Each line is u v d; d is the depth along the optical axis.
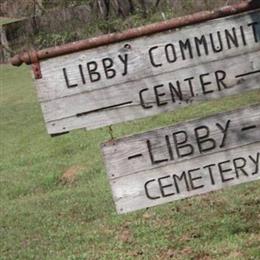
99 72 5.47
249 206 8.17
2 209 11.09
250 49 5.54
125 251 7.46
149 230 7.99
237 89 5.55
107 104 5.50
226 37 5.52
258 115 5.59
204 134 5.57
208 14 5.48
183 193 5.57
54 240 8.59
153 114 5.52
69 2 35.03
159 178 5.55
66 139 15.99
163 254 7.11
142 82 5.50
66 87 5.47
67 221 9.45
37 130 18.22
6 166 14.99
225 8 5.49
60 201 10.75
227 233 7.34
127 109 5.51
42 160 14.91
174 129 5.55
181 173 5.57
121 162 5.54
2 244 8.86
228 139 5.58
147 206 5.57
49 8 37.31
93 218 9.34
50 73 5.46
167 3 29.88
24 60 5.43
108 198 10.24
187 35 5.50
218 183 5.59
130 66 5.49
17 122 20.06
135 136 5.53
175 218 8.27
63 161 14.31
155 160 5.54
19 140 17.61
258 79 5.56
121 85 5.50
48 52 5.43
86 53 5.46
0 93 25.75
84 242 8.21
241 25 5.52
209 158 5.58
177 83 5.52
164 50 5.50
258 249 6.70
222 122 5.58
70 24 32.53
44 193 12.20
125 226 8.44
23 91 25.31
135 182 5.55
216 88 5.54
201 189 5.58
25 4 39.81
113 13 32.16
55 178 12.87
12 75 29.25
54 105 5.48
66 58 5.45
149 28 5.46
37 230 9.28
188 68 5.52
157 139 5.54
